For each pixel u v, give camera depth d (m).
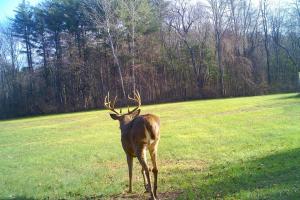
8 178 12.37
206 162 12.09
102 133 22.67
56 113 55.22
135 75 58.19
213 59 60.22
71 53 60.03
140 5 56.22
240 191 8.02
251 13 63.25
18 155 17.09
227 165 11.04
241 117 23.53
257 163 10.66
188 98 58.28
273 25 63.69
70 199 9.26
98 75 58.91
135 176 11.20
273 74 61.94
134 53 57.62
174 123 23.84
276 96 41.12
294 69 61.41
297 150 11.77
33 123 35.88
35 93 60.62
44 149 18.25
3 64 62.00
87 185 10.49
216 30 59.81
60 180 11.40
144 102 57.38
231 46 59.94
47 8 60.47
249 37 63.00
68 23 58.22
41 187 10.73
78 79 59.72
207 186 8.88
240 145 14.30
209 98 55.84
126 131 9.04
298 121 19.28
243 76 57.53
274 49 63.97
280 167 9.74
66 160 14.81
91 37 58.59
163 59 60.38
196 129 20.14
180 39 61.97
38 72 61.38
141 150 8.44
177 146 15.43
